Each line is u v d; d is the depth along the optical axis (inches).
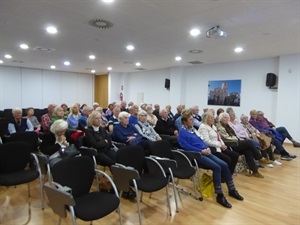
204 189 124.3
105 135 135.8
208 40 204.1
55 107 192.7
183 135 130.7
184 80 366.9
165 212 106.0
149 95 429.1
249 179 150.8
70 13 147.3
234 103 313.4
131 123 164.1
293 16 146.3
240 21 156.0
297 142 243.1
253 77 296.5
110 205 76.3
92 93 513.0
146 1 127.9
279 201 119.4
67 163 80.4
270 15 145.1
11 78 408.8
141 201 116.2
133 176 88.7
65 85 472.1
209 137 137.6
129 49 244.7
